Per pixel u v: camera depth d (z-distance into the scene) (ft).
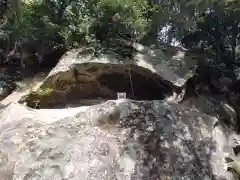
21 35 16.25
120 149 10.18
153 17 15.47
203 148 11.11
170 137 11.00
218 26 16.31
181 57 15.15
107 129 10.93
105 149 10.01
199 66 15.14
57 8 15.93
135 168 9.79
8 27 16.44
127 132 10.81
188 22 15.96
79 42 14.73
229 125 13.48
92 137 10.40
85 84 14.51
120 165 9.74
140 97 14.82
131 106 11.75
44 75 15.51
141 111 11.64
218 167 10.70
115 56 14.19
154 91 14.83
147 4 15.57
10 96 14.10
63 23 15.55
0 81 15.30
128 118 11.30
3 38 16.98
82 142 10.22
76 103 14.30
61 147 10.06
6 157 9.89
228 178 10.43
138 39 15.14
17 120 11.84
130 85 14.88
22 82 15.05
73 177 9.18
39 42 16.22
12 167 9.55
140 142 10.59
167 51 15.43
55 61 16.34
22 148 10.13
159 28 16.80
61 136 10.48
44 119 11.97
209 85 15.20
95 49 14.28
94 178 9.17
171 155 10.52
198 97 14.06
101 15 14.44
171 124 11.50
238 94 15.46
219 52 16.44
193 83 14.65
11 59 17.38
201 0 14.73
